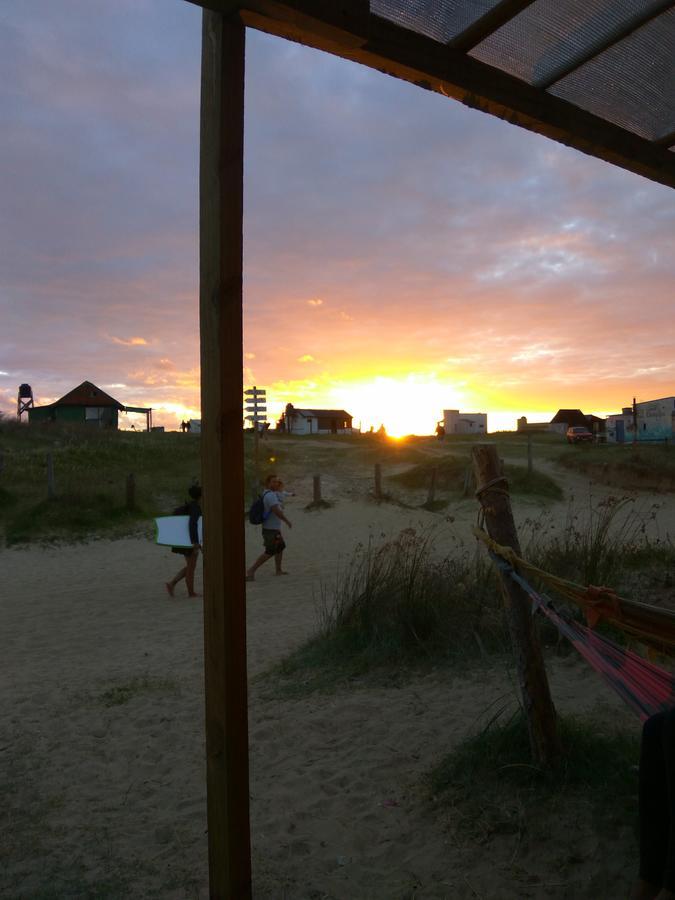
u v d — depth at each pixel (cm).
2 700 579
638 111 325
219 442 209
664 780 167
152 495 2014
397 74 261
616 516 1380
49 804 389
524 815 322
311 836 337
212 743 215
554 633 586
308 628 781
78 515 1742
